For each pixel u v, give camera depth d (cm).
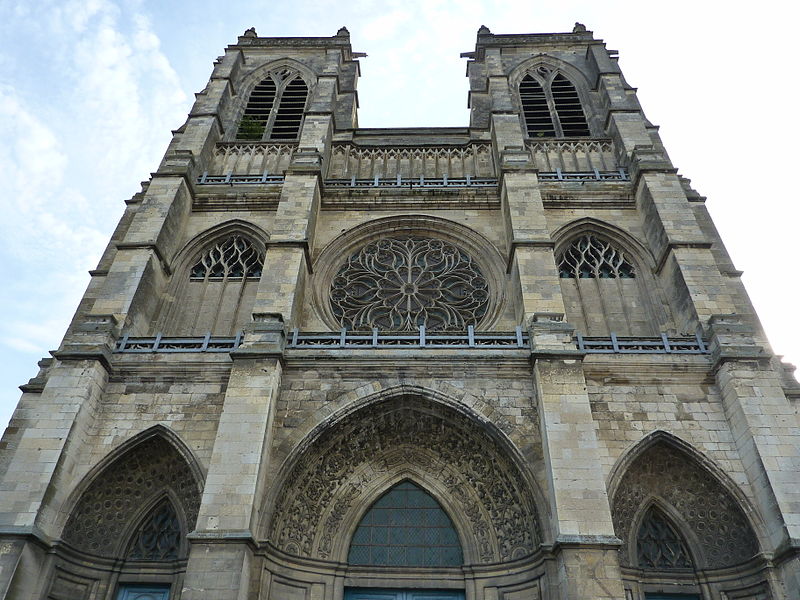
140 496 2411
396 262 3403
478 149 3984
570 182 3606
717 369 2472
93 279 3234
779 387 2319
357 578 2320
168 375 2531
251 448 2167
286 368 2514
